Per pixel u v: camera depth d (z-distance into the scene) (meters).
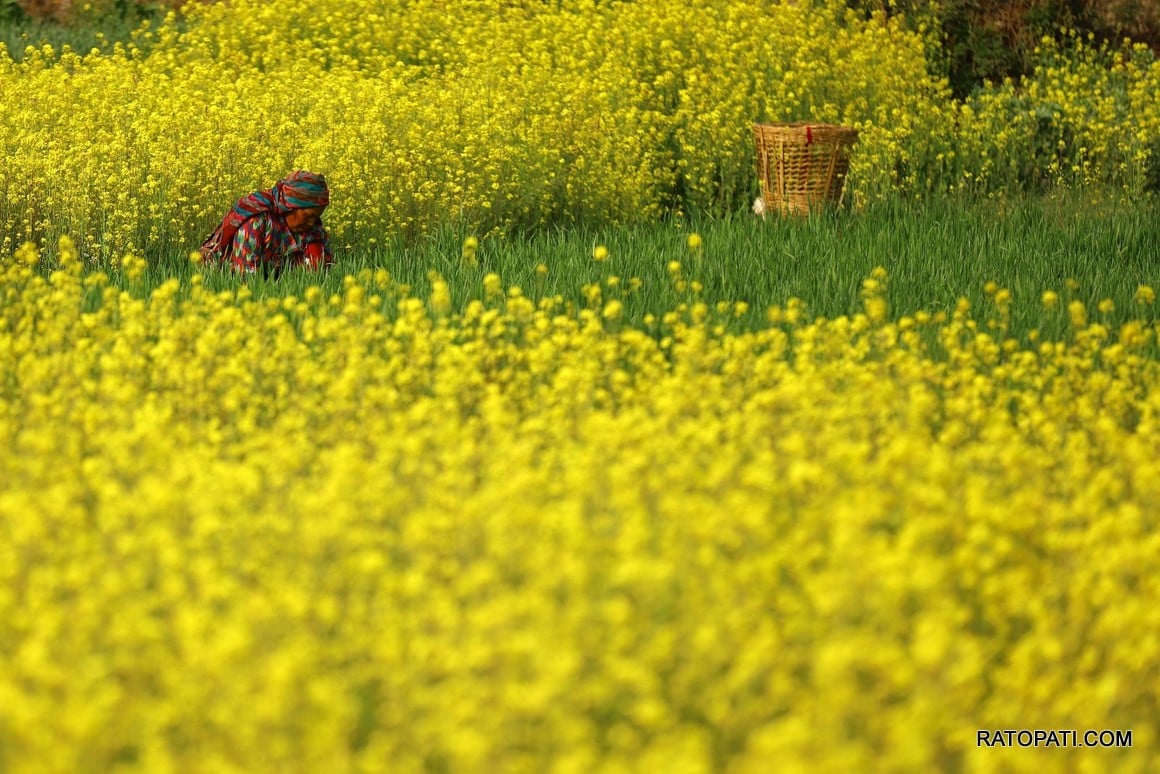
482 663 8.16
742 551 9.84
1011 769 8.30
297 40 34.94
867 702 8.38
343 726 8.04
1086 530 10.89
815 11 35.66
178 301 17.50
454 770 8.05
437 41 33.25
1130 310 18.11
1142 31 37.78
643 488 10.59
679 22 33.12
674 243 21.91
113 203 20.53
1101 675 9.27
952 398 13.57
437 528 9.84
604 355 14.33
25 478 11.04
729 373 13.63
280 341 13.79
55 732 7.79
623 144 25.73
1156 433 12.98
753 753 7.92
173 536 9.62
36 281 15.65
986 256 21.30
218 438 11.79
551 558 9.21
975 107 32.19
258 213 19.48
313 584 9.34
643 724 8.35
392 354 14.52
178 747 8.26
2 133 21.67
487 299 17.72
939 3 37.22
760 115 29.78
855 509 9.86
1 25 39.97
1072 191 27.17
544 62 30.78
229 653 8.00
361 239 21.91
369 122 23.56
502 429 11.98
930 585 8.98
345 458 10.70
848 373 13.53
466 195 23.02
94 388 12.54
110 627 8.80
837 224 23.92
